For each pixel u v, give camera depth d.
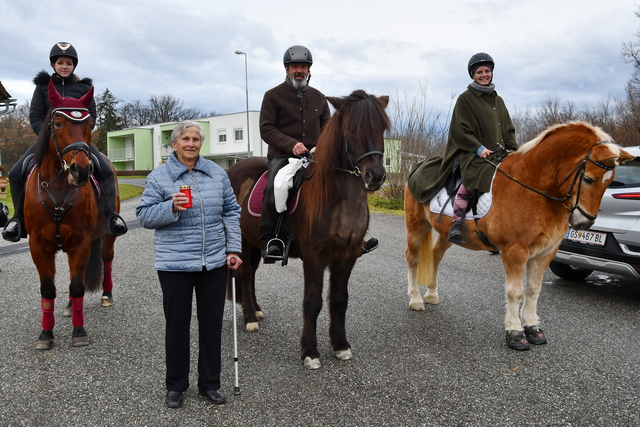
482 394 3.35
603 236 5.38
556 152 4.01
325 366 3.84
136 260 7.82
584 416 3.05
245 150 42.66
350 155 3.52
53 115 4.09
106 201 4.80
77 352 4.09
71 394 3.33
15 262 7.72
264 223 4.13
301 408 3.15
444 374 3.68
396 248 9.06
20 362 3.88
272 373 3.71
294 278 6.77
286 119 4.48
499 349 4.20
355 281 6.62
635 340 4.39
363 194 3.81
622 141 20.86
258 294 5.95
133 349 4.16
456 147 4.72
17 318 4.97
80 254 4.32
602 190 3.92
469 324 4.87
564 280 6.73
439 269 7.35
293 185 4.02
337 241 3.77
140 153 50.00
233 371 3.75
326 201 3.72
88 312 5.20
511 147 4.91
